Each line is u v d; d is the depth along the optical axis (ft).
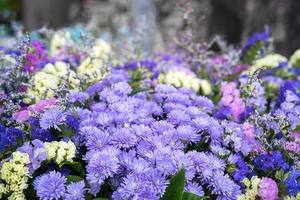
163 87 3.62
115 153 2.94
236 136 3.23
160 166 2.92
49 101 3.34
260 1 9.18
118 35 6.64
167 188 2.87
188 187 2.95
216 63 4.64
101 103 3.42
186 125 3.19
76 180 2.96
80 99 3.44
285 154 3.30
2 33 8.41
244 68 4.48
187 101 3.52
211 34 8.18
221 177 2.99
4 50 4.29
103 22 8.70
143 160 2.93
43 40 5.23
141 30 5.23
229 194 2.97
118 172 2.93
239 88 4.05
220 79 4.35
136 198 2.80
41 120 3.10
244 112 3.73
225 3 8.21
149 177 2.87
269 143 3.39
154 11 7.52
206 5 8.11
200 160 3.01
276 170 3.18
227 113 3.67
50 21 8.36
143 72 4.22
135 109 3.36
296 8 9.23
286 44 9.32
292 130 3.49
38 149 2.97
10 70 3.71
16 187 2.91
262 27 9.14
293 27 9.30
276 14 9.27
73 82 3.75
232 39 8.48
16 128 3.16
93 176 2.88
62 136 3.13
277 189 3.07
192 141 3.13
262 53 4.70
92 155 2.93
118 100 3.40
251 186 3.11
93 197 2.99
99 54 4.50
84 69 4.11
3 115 3.49
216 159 3.08
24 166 2.95
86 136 3.07
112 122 3.19
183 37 4.80
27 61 3.93
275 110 3.79
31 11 8.54
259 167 3.21
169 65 4.57
